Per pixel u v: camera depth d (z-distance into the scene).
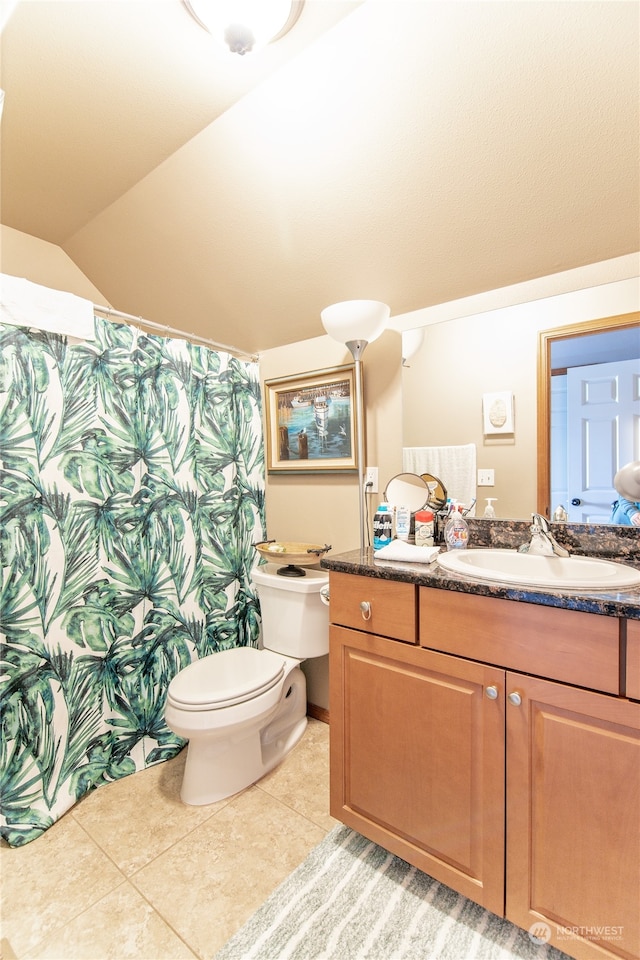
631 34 0.92
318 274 1.71
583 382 1.38
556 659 0.94
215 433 1.94
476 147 1.19
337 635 1.32
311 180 1.40
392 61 1.07
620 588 0.96
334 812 1.34
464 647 1.07
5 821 1.31
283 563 1.86
